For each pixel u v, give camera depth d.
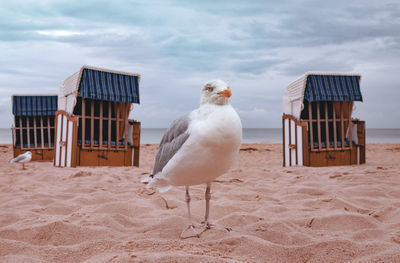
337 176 8.18
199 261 2.67
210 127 3.11
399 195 5.76
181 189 6.43
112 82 11.52
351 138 12.58
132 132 12.37
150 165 13.14
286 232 3.62
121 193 6.14
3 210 4.79
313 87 11.56
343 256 2.90
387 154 17.81
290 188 6.46
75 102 11.19
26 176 8.62
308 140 12.42
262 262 2.88
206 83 3.27
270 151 21.80
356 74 12.03
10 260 2.78
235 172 9.17
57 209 4.86
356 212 4.66
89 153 11.52
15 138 16.17
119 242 3.22
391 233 3.55
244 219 4.15
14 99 15.85
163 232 3.70
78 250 3.08
